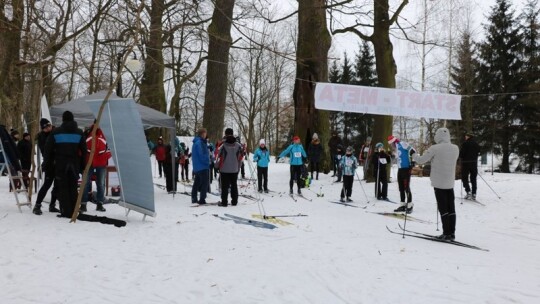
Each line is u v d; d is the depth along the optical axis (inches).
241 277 197.5
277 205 445.1
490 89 1209.4
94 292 173.3
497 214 411.5
